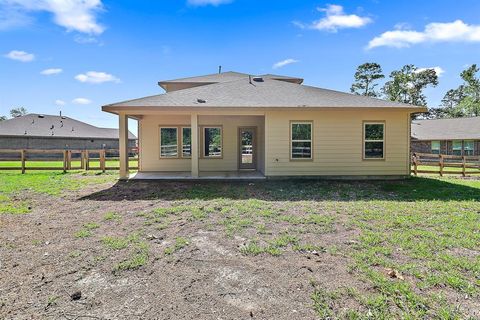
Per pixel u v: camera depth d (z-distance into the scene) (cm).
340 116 1085
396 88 4059
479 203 679
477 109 3594
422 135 2664
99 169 1496
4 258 362
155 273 323
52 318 240
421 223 509
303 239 432
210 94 1153
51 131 3353
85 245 405
